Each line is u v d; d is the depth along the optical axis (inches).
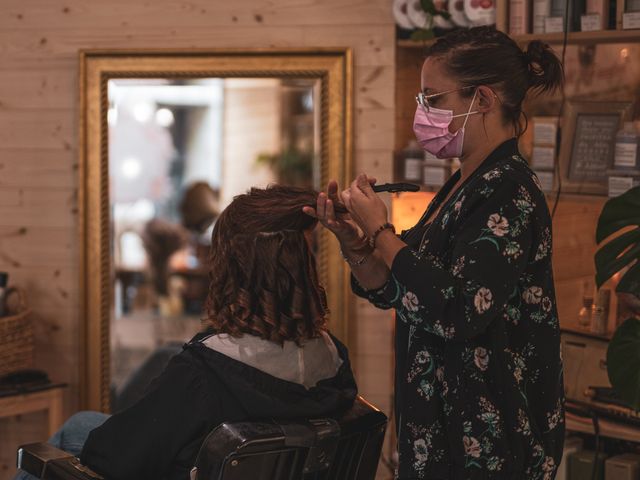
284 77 108.2
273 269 61.6
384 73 107.2
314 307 63.3
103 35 111.3
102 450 62.7
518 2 93.4
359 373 110.7
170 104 160.6
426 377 60.9
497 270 56.8
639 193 80.2
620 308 94.4
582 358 95.0
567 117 99.7
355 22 107.1
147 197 173.9
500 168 60.1
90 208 112.0
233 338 62.0
